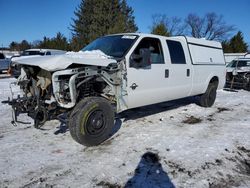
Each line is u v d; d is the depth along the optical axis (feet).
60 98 13.50
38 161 12.49
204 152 13.71
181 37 21.57
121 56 15.72
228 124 19.26
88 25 123.95
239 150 14.33
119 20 107.45
